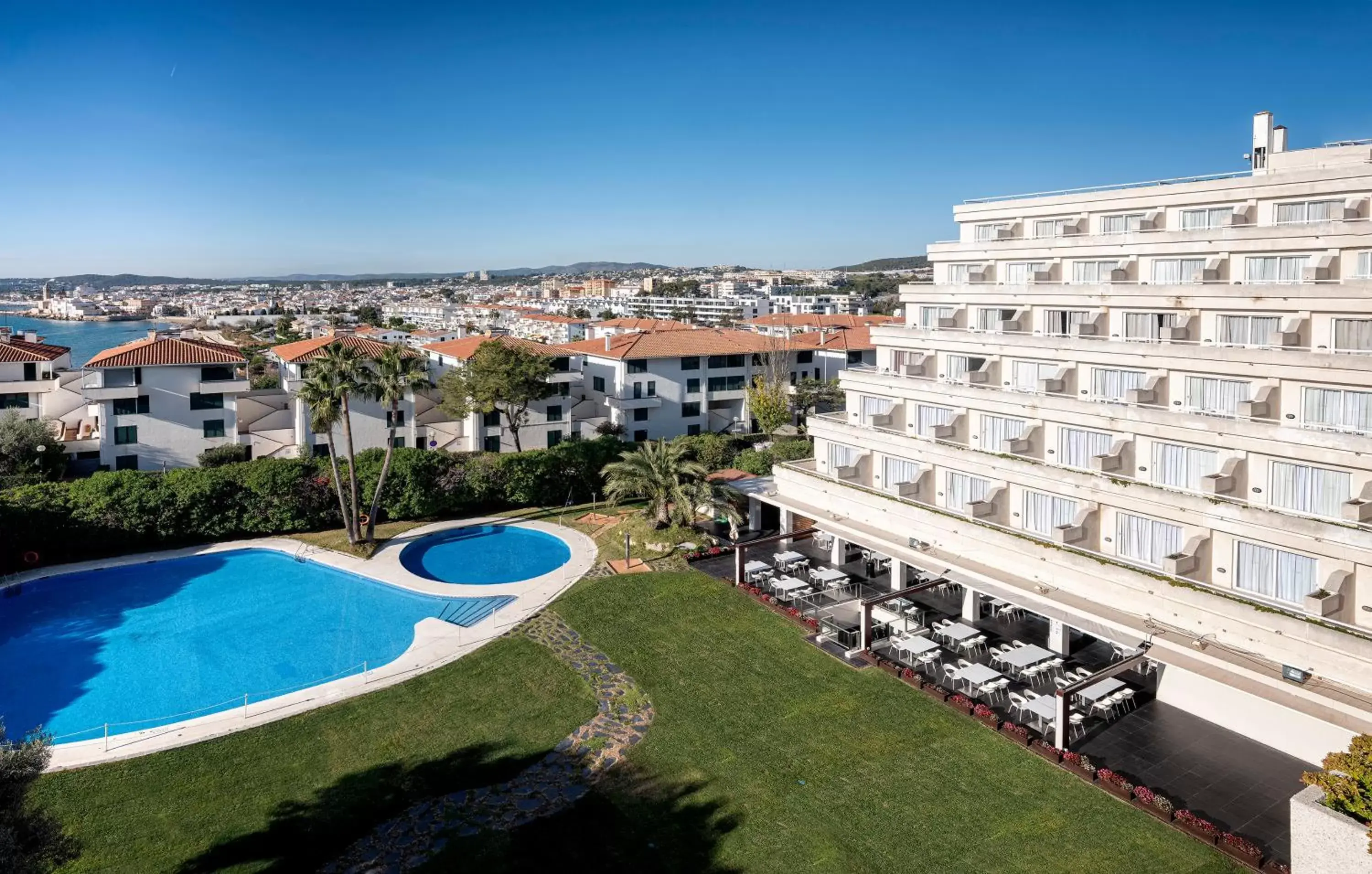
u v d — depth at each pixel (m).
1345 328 29.22
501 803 28.19
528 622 43.69
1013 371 40.22
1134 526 33.56
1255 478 30.27
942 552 40.72
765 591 47.16
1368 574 26.61
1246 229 32.16
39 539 51.91
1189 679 32.94
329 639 42.88
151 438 69.75
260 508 57.19
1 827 18.36
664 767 30.19
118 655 40.91
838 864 24.81
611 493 57.59
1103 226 40.03
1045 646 39.09
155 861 25.34
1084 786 28.38
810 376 103.31
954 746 31.11
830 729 32.50
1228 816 26.36
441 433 78.62
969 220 45.78
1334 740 28.36
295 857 25.45
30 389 76.12
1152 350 33.62
